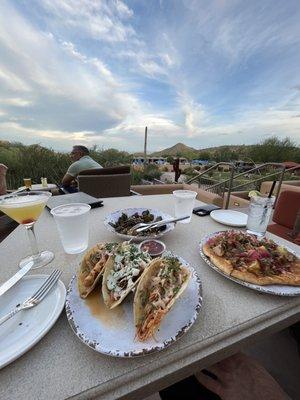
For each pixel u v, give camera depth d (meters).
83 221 0.77
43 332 0.43
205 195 3.12
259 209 0.96
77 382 0.35
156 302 0.46
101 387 0.35
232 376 0.64
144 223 0.99
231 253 0.74
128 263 0.56
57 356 0.40
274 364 1.05
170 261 0.58
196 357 0.42
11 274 0.66
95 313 0.48
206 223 1.10
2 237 1.62
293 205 1.83
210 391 0.63
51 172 5.19
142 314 0.45
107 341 0.41
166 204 1.43
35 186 3.77
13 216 0.70
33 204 0.70
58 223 0.74
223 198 3.04
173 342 0.41
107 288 0.52
